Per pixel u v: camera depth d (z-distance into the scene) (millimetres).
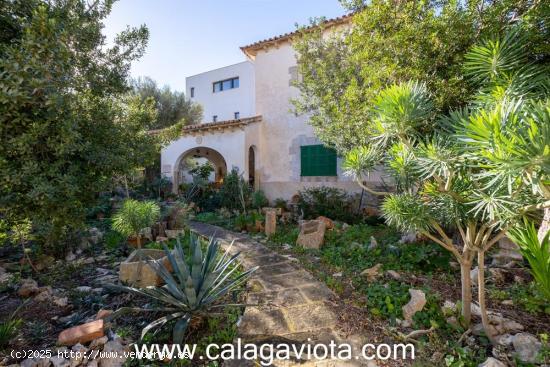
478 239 2531
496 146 1549
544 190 1594
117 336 2770
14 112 2719
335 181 9469
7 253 5578
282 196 10445
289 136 10359
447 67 3875
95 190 3807
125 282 3938
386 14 4246
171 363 2428
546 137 1338
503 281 3844
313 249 5695
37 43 2691
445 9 3752
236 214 9445
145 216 4652
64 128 2963
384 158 3002
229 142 10703
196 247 3410
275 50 10555
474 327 2799
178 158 11977
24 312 3391
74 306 3562
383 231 6469
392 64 4156
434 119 3492
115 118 4824
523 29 2951
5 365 2365
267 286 4008
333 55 6664
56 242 5254
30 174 2928
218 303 3537
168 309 2861
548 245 2477
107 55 4430
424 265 4434
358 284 3959
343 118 5703
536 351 2338
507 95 2359
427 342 2605
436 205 2689
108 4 4215
